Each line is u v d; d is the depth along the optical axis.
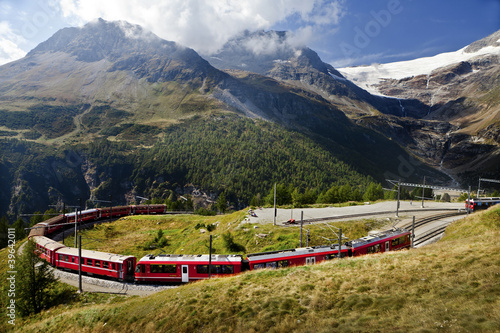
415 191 135.12
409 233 45.16
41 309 34.72
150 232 75.62
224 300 24.05
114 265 39.88
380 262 26.59
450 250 25.86
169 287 37.06
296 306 20.38
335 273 25.73
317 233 50.81
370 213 65.50
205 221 78.81
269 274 29.09
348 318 16.62
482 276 17.50
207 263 36.75
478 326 11.59
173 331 21.27
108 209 90.38
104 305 31.91
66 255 44.12
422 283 19.27
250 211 66.31
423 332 12.44
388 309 16.55
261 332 18.06
